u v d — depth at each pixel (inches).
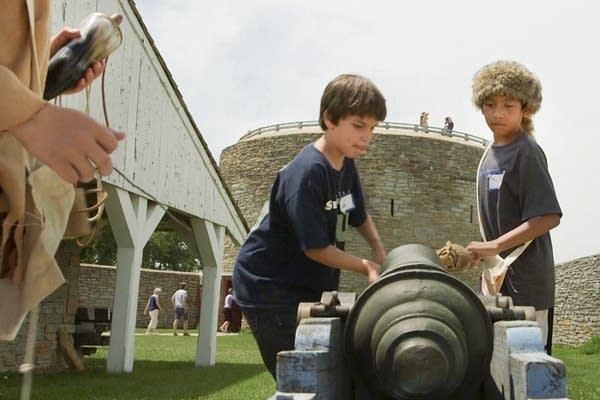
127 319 421.7
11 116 55.9
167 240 2043.6
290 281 135.4
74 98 337.4
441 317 98.0
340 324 108.2
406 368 94.9
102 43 73.9
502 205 144.5
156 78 456.1
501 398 105.8
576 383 376.2
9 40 61.7
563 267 1104.2
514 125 145.3
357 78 124.0
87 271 1165.7
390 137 1326.3
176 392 326.6
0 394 310.3
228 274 1396.4
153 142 452.1
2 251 62.7
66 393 317.1
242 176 1405.0
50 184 66.2
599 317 1038.4
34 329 63.7
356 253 1246.3
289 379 94.6
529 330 102.0
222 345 823.7
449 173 1343.5
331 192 128.6
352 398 112.7
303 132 1358.3
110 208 404.5
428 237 1306.6
